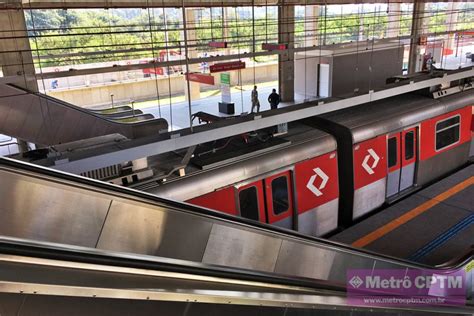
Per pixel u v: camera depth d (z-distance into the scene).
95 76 18.00
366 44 14.88
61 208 3.79
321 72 15.62
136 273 2.36
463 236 7.58
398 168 8.59
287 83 16.33
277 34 15.67
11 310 2.24
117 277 2.27
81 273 2.12
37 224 3.72
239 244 4.75
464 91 10.22
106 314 2.62
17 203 3.59
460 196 8.88
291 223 6.88
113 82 18.12
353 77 15.76
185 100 17.81
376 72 16.02
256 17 15.70
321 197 7.22
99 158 4.40
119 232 4.11
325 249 5.25
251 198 6.25
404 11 18.53
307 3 15.27
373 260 5.44
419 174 9.12
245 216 6.21
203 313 3.21
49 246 2.11
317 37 17.91
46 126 8.52
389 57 16.22
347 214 7.89
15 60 9.84
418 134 8.80
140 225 4.20
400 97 9.69
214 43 8.67
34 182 3.63
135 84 18.27
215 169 5.82
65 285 2.02
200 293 2.64
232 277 2.97
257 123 5.58
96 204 3.95
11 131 8.22
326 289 3.91
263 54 9.44
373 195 8.12
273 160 6.41
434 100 9.35
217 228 4.61
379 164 8.02
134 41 14.32
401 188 8.87
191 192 5.53
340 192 7.87
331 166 7.29
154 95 18.94
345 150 7.53
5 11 9.45
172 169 5.49
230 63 8.21
